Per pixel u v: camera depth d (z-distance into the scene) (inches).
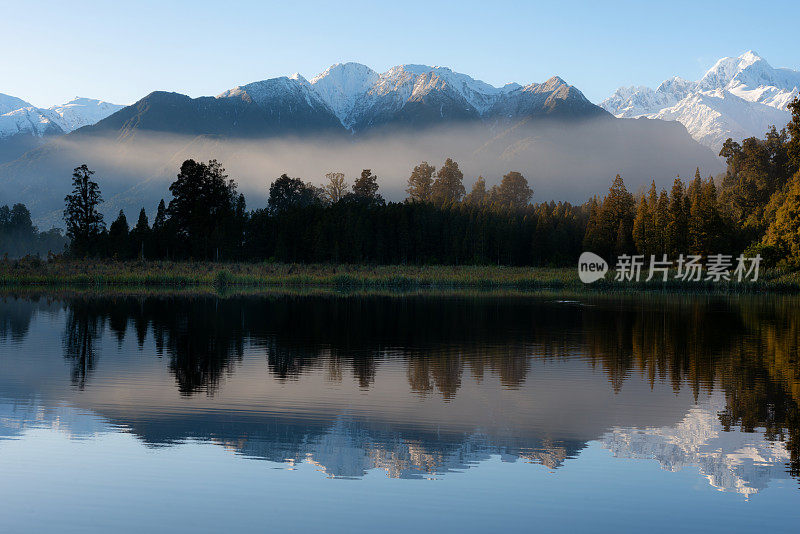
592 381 770.8
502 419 600.7
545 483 447.8
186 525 381.1
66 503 409.4
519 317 1524.4
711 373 824.3
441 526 382.3
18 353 934.4
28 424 569.3
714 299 2281.0
